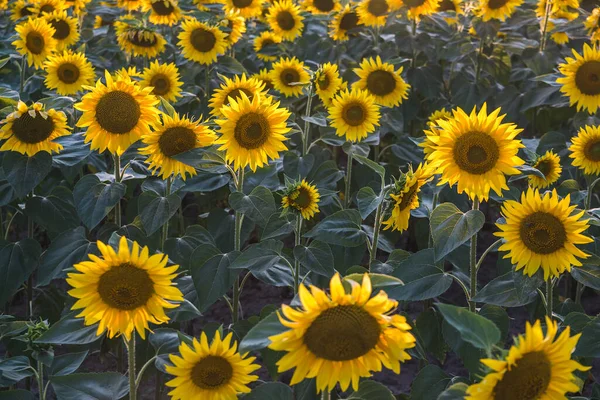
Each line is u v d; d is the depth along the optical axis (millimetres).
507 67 4520
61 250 2701
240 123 2531
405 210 2516
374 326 1756
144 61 4242
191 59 4102
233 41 4391
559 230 2193
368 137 3432
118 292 1995
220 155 2580
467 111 4242
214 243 2850
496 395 1713
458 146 2252
